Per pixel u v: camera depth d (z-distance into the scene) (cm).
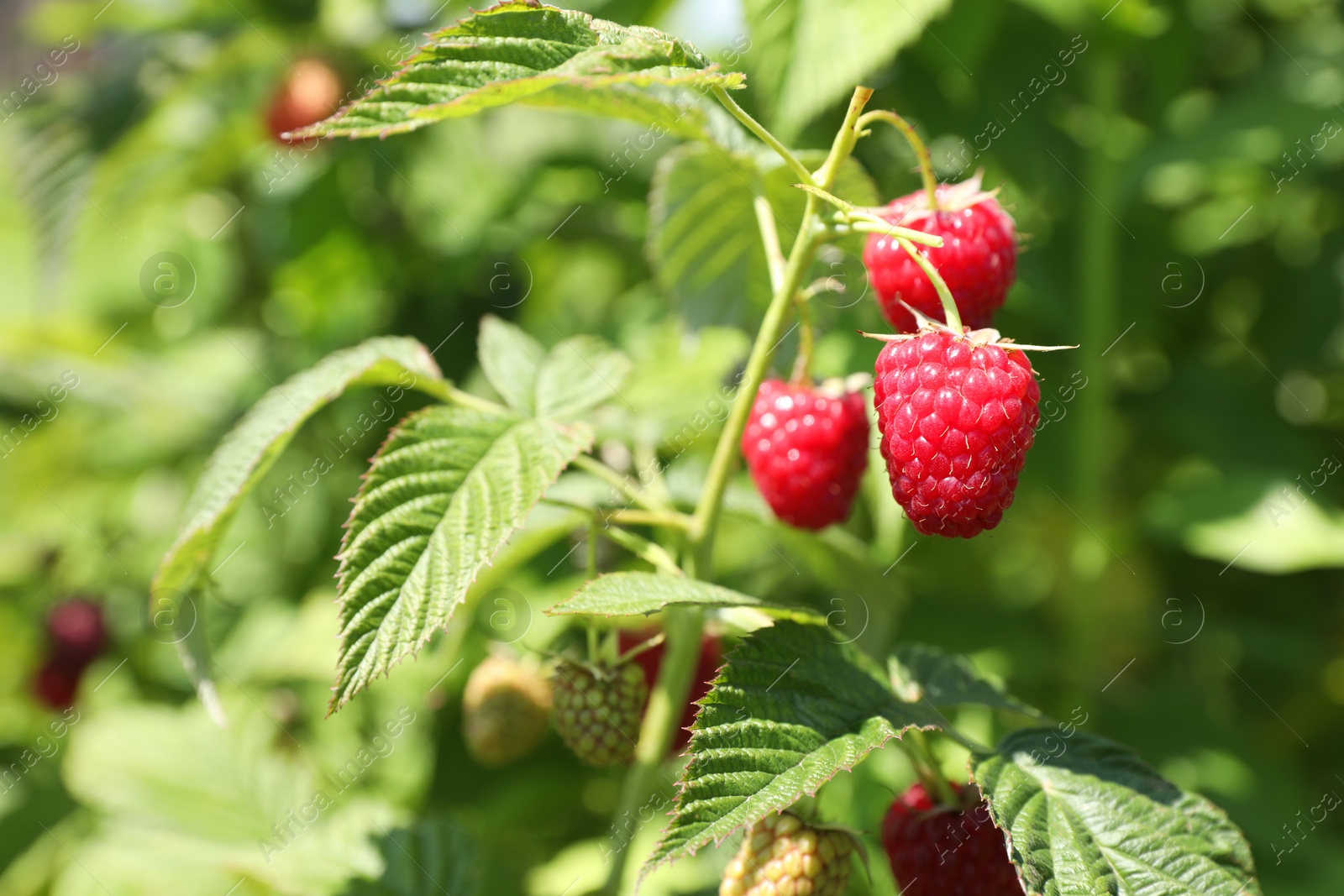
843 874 46
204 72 71
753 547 63
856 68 53
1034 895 44
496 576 52
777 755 44
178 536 47
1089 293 61
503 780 61
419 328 69
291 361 72
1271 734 70
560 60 45
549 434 47
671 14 61
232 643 71
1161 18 61
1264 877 58
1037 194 63
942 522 45
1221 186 70
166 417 76
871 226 45
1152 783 45
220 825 56
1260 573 70
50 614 77
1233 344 71
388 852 51
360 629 45
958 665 48
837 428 49
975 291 46
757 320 53
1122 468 72
